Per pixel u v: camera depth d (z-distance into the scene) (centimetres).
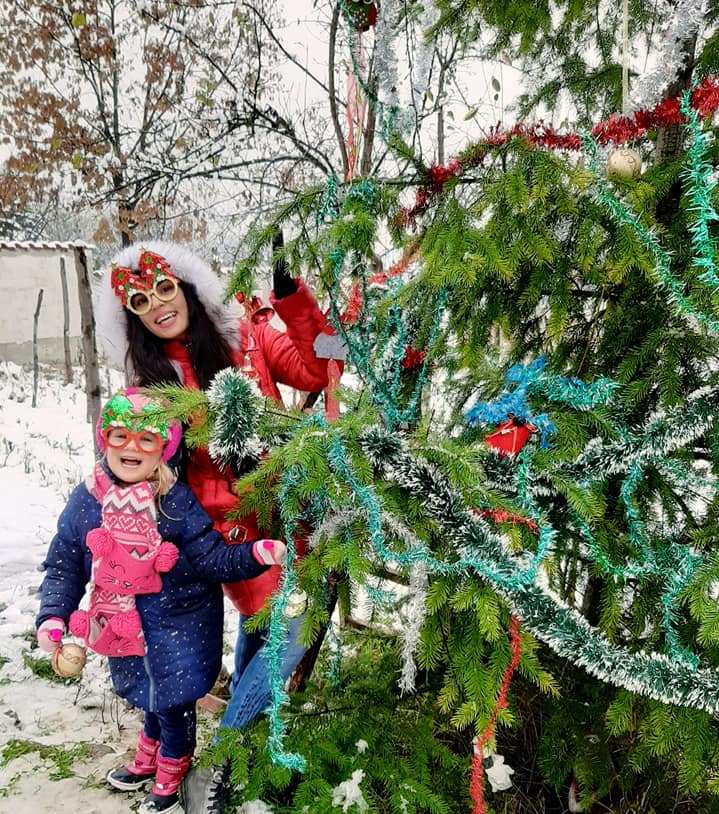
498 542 139
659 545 159
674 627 158
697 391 149
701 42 178
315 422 164
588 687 195
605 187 136
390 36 158
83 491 186
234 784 195
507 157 156
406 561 136
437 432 198
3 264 1118
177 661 185
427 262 146
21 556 420
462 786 191
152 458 178
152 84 539
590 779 176
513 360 204
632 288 163
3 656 291
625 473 170
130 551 175
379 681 217
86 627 180
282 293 205
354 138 198
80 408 908
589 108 221
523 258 155
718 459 160
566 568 198
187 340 212
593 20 217
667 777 185
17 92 571
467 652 143
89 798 210
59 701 264
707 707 134
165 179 391
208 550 181
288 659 188
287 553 155
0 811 204
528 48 213
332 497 142
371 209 155
